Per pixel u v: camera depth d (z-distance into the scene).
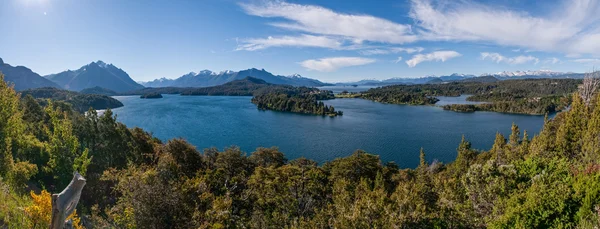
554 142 44.66
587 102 58.56
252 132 156.25
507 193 23.19
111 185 39.78
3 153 24.58
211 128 166.25
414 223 21.44
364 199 24.77
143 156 54.94
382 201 23.69
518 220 18.47
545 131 54.69
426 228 21.59
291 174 47.72
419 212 22.17
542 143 44.09
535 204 18.56
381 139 140.25
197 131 157.00
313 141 136.75
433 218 22.14
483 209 23.39
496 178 24.00
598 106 38.44
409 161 108.25
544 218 17.98
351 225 22.09
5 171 22.39
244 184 48.84
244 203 40.19
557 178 21.70
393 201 25.17
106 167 44.75
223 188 42.25
